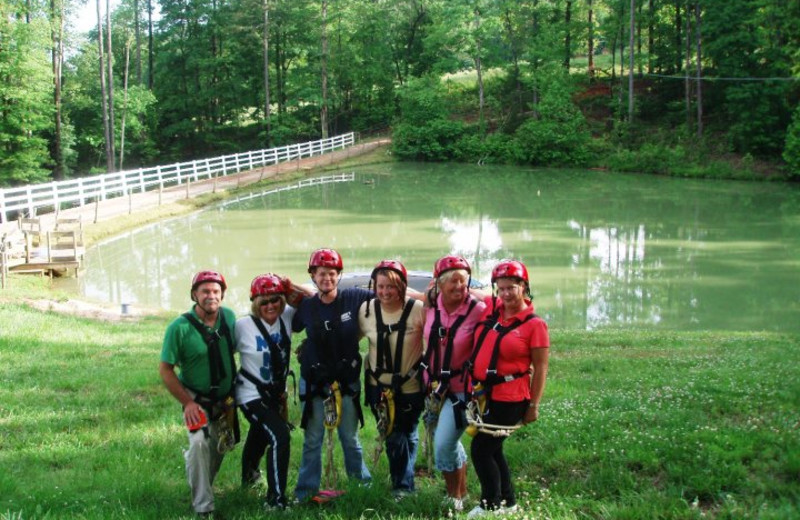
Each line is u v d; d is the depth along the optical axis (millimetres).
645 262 22812
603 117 58656
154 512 5434
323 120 61031
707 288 19797
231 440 5551
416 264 22141
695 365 10953
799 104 45531
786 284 20062
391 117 66312
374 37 65062
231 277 21328
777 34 44031
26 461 6758
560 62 56719
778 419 6852
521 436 7094
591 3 60438
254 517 5301
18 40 39969
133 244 26500
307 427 5703
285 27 62531
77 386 9703
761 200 36125
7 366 10688
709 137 50062
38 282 20641
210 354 5434
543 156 53844
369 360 5656
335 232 28078
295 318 5676
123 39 71000
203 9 61812
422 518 5281
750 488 5344
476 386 5133
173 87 63750
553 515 5078
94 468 6652
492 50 59156
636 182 44062
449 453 5395
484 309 5305
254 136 66188
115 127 56562
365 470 6035
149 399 9164
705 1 47000
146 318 16828
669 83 56625
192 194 37125
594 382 9891
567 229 28547
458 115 63562
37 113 42906
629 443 6418
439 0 63469
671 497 5293
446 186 42594
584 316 17297
